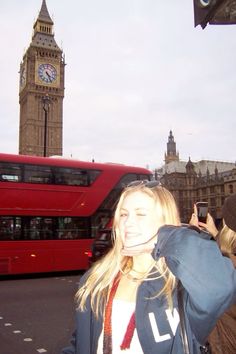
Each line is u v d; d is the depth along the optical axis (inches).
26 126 5088.6
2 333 324.2
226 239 101.3
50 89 5196.9
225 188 4975.4
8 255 637.3
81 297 88.7
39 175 684.1
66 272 760.3
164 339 72.1
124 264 88.2
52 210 682.8
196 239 67.2
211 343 85.4
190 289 64.7
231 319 85.4
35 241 661.3
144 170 789.9
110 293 84.0
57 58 5270.7
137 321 75.4
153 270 80.7
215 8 374.0
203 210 128.2
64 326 347.9
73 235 697.6
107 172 749.3
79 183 718.5
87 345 84.0
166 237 70.9
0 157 656.4
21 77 5669.3
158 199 85.0
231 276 64.7
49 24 5344.5
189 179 5629.9
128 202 86.2
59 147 5162.4
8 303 454.6
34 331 330.3
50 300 473.4
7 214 644.1
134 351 75.7
